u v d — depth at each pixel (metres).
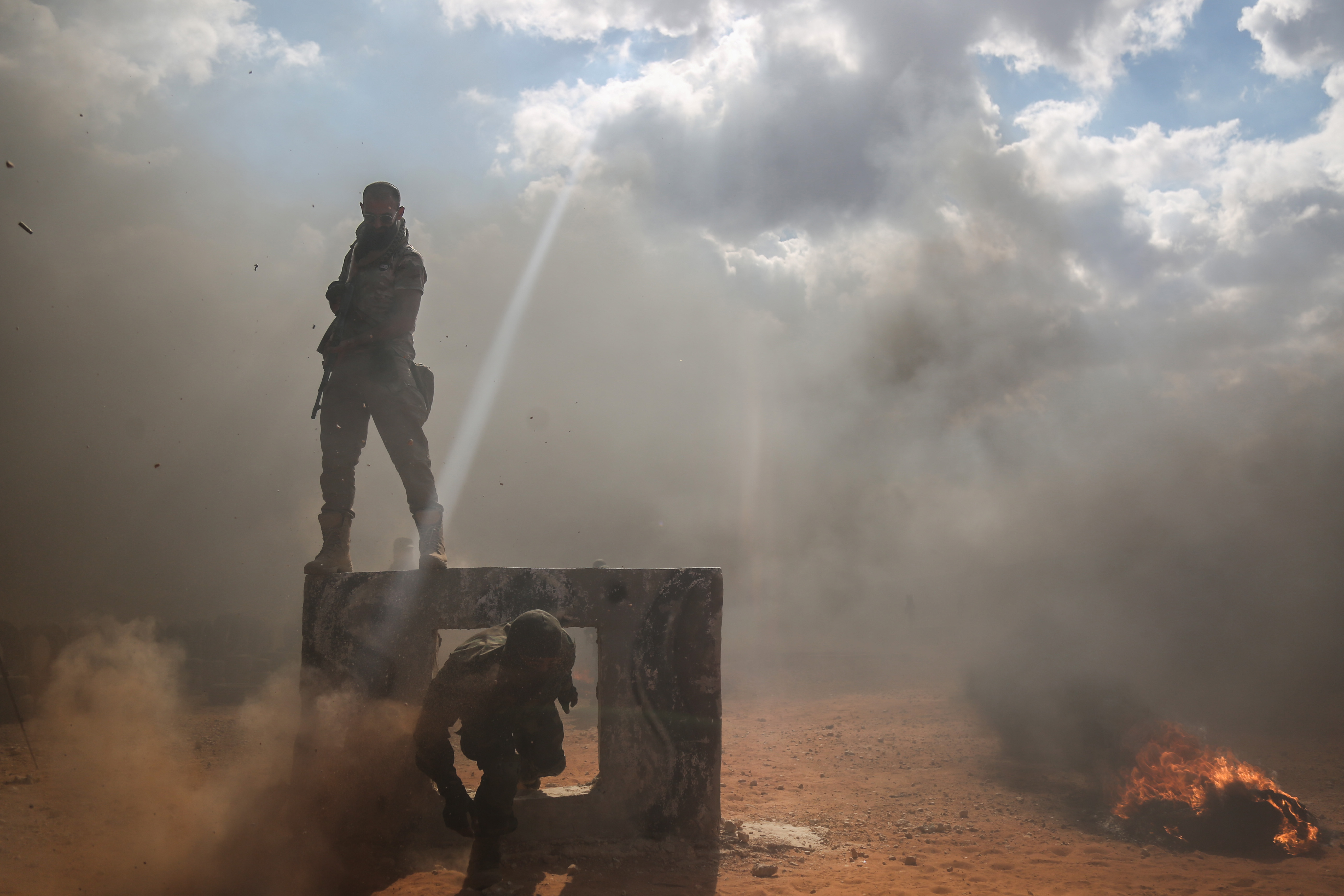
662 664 5.29
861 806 7.02
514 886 4.37
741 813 6.63
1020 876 5.01
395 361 5.52
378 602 5.14
